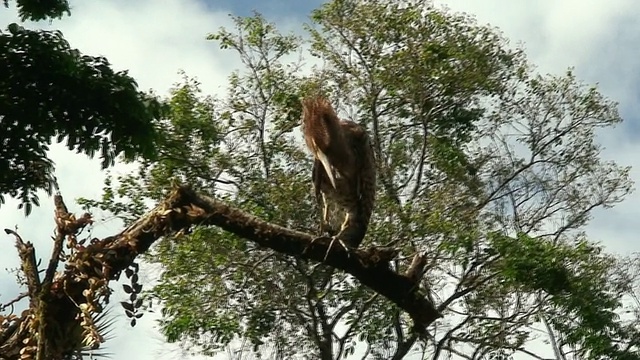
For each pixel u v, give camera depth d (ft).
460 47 57.98
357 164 30.42
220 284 51.08
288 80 56.18
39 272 21.79
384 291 22.71
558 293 50.39
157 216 22.07
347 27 58.03
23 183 30.22
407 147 58.34
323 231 30.68
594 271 51.13
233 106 55.31
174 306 50.21
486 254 50.55
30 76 29.45
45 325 21.17
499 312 55.16
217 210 22.30
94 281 21.25
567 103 61.52
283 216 51.37
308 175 53.57
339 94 58.03
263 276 51.78
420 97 58.34
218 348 50.47
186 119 52.65
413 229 50.65
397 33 58.23
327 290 50.65
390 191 55.52
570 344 51.88
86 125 30.25
